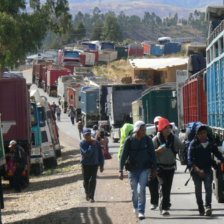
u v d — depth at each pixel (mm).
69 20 97375
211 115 30641
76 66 197375
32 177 55844
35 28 93312
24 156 46062
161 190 24734
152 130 42875
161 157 24328
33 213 32000
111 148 78250
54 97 189000
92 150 31203
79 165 61844
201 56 50000
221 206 26766
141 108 71625
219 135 27875
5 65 91312
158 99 67688
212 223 22391
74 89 137875
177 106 60875
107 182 41406
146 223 22938
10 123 48500
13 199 40688
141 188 23453
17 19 91312
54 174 56562
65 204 33719
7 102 48500
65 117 149625
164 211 24500
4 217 32125
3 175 45750
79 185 43281
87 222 25516
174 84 68500
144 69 136000
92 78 159500
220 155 23984
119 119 89562
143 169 23812
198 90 37719
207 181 24047
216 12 34625
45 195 40219
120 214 26656
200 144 23891
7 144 48312
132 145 23734
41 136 62938
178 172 43719
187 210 26000
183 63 130375
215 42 28734
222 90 26219
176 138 24266
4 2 90125
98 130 51375
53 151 63938
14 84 48500
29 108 51156
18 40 89562
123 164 23953
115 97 89812
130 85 90062
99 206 29938
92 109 118000
